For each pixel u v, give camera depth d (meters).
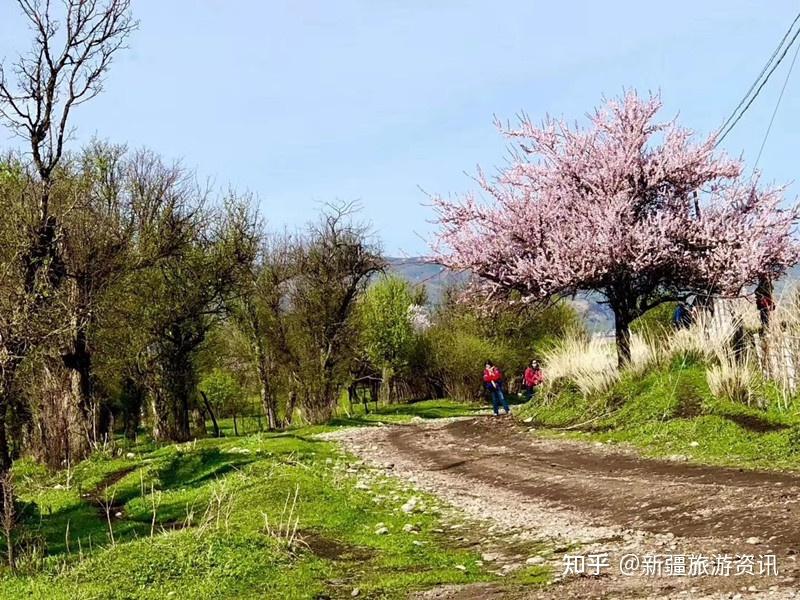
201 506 14.13
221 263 34.28
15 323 12.44
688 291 20.75
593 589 7.54
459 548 10.56
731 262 19.30
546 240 21.38
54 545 12.50
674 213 20.92
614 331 23.34
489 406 45.50
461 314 50.50
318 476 16.08
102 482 19.08
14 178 18.58
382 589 8.55
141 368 33.72
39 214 17.81
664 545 8.77
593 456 15.71
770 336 15.43
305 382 37.03
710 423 14.98
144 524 13.55
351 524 12.16
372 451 21.47
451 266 22.50
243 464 17.86
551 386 22.38
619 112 21.59
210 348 38.44
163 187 32.62
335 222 38.16
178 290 32.88
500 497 13.55
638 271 19.88
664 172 20.84
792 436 12.92
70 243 22.16
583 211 21.23
